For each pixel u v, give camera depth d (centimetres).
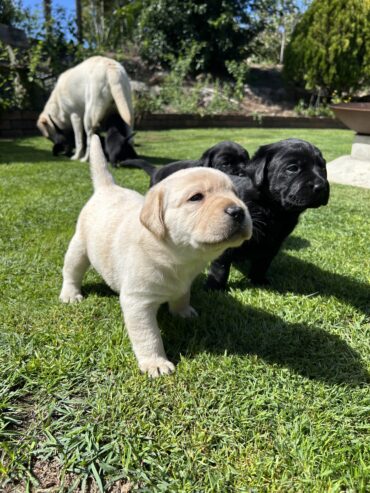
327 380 46
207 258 45
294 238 90
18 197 111
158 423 40
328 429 39
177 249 44
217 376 45
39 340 51
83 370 46
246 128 318
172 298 49
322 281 70
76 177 138
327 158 185
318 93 363
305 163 59
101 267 53
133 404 41
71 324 55
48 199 111
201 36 360
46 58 284
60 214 99
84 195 115
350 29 323
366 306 63
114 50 348
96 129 165
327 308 61
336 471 35
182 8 347
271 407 42
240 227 40
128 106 153
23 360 47
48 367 45
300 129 321
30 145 210
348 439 38
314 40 334
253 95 377
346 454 37
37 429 38
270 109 364
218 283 67
